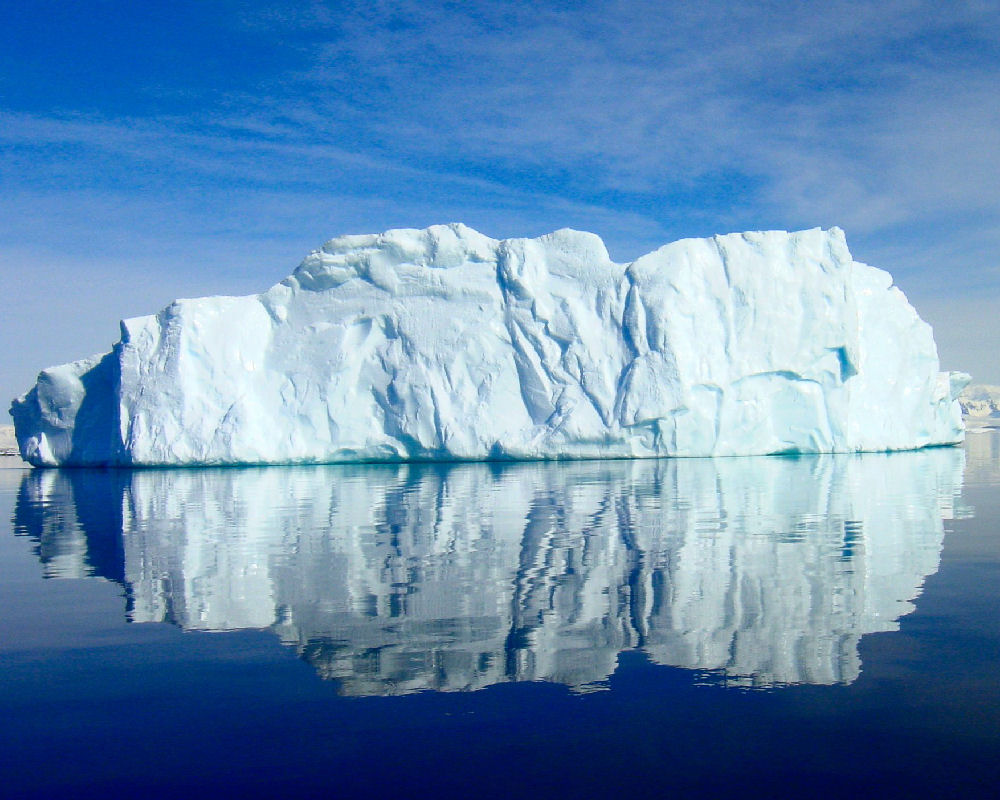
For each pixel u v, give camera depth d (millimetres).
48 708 5957
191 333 33406
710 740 5301
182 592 9406
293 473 30109
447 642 7281
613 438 31672
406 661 6809
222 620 8148
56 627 7992
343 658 6910
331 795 4711
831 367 33312
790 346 32812
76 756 5223
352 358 33812
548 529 13852
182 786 4840
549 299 33781
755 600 8547
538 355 33125
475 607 8438
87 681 6484
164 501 20188
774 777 4840
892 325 37469
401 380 33281
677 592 8930
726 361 32625
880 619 7797
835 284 33031
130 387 33188
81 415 36531
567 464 31422
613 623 7766
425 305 34000
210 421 32531
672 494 19438
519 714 5746
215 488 23812
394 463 34188
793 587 9117
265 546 12625
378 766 5035
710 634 7391
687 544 12062
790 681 6246
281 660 6902
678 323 32250
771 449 33531
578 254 34250
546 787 4758
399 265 34375
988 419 121938
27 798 4707
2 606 8859
